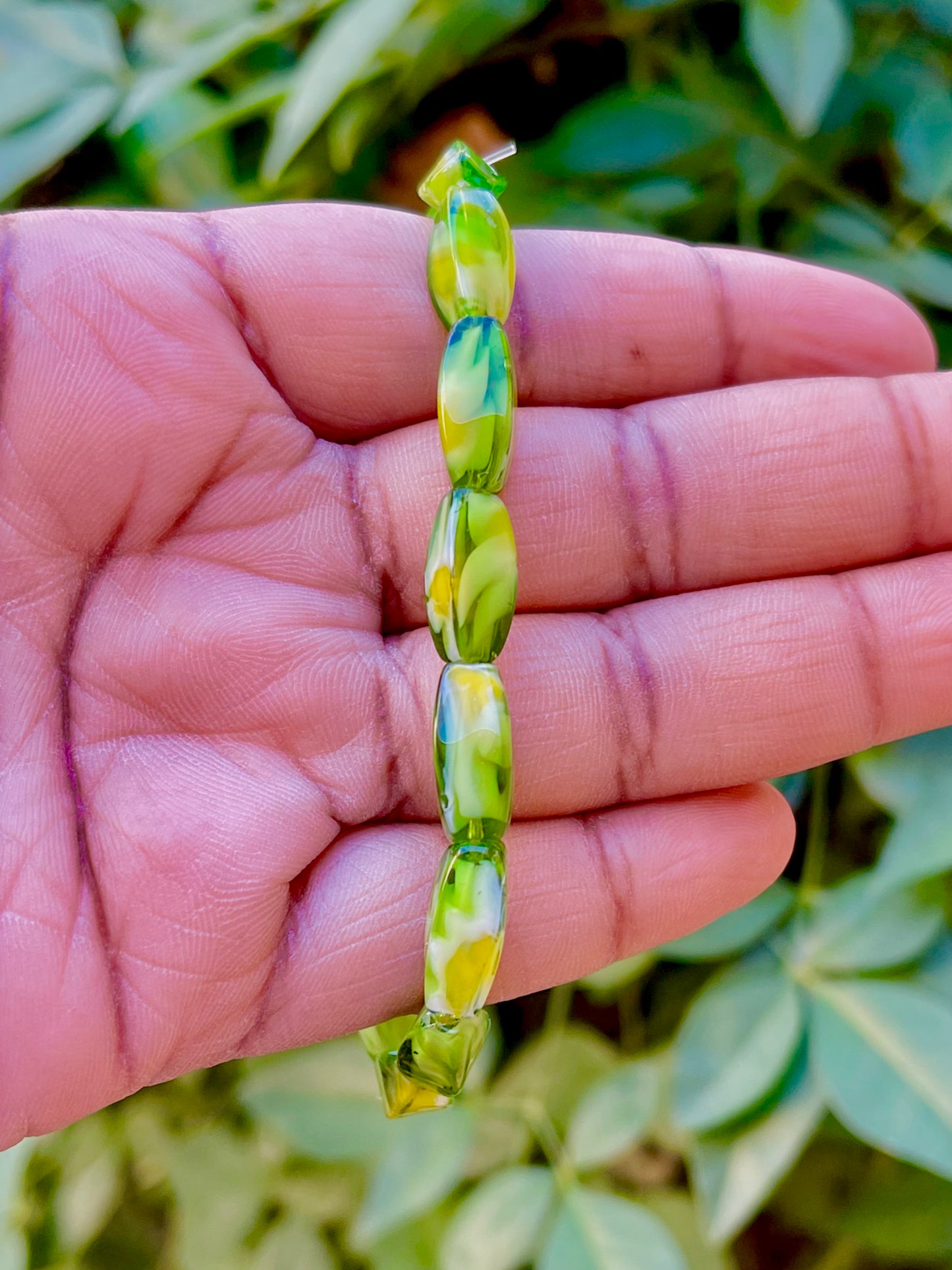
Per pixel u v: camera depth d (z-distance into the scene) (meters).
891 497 0.10
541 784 0.10
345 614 0.10
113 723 0.10
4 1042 0.09
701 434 0.11
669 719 0.10
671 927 0.10
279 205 0.10
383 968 0.10
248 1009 0.10
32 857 0.09
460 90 0.13
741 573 0.11
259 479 0.10
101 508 0.10
